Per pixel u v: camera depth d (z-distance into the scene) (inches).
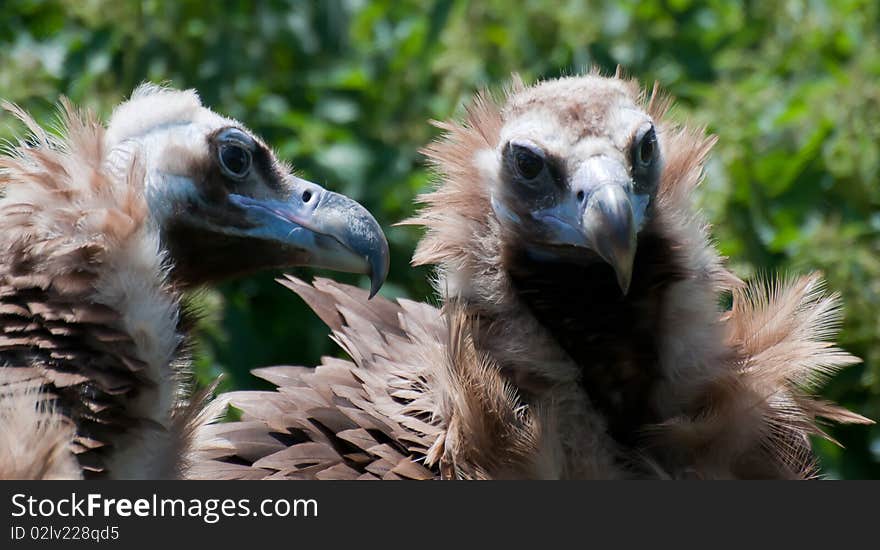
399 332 448.8
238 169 403.9
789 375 408.2
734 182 589.6
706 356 397.4
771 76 657.0
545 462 383.2
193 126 402.6
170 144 398.9
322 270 592.4
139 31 607.8
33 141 422.0
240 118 601.0
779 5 689.6
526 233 397.4
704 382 396.2
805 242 573.3
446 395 393.4
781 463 399.2
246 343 558.6
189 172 399.2
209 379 525.0
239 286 591.5
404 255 587.5
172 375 368.8
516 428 387.2
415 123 613.9
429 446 399.5
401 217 590.6
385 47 645.9
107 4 610.2
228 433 423.2
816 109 612.1
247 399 434.3
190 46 609.6
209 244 405.1
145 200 378.3
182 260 404.8
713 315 402.9
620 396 395.9
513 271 399.5
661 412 398.3
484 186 410.0
